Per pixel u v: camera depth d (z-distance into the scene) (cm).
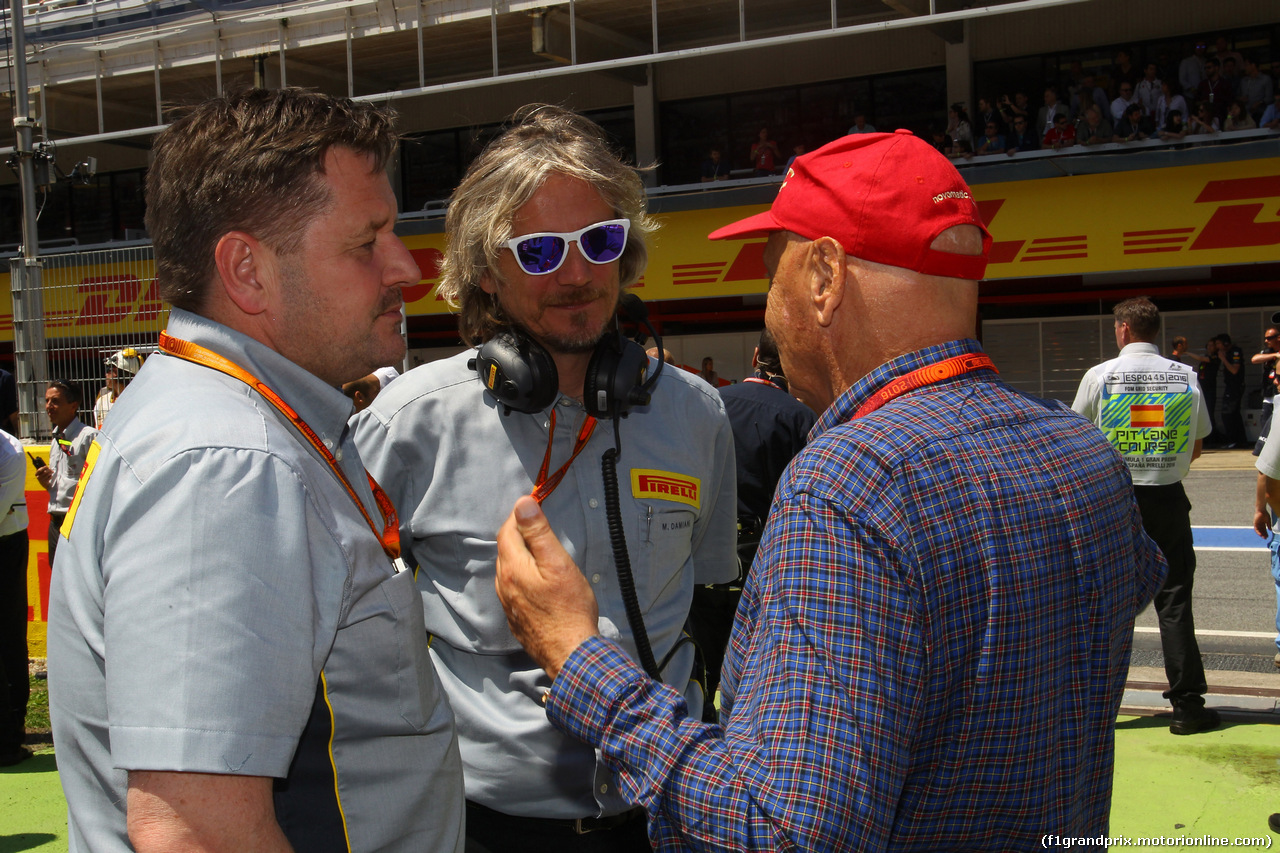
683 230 1409
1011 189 1295
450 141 1855
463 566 168
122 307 516
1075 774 112
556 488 170
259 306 112
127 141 1816
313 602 102
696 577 203
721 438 193
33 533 539
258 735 93
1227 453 1377
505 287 168
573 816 164
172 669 90
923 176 120
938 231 118
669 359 279
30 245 763
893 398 118
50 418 543
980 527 105
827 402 132
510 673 167
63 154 1883
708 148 1762
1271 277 1489
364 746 114
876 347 122
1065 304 1625
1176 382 381
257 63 1486
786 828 96
